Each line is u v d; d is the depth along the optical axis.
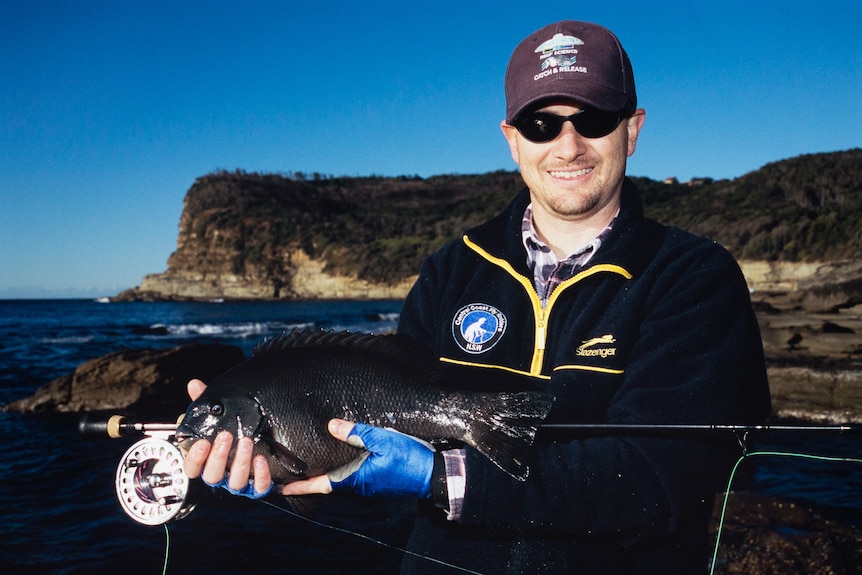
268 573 5.71
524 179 2.23
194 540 6.34
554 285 2.15
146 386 12.54
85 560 5.92
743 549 5.38
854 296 22.92
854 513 6.80
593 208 2.16
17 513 7.07
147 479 2.13
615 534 1.76
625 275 2.01
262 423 2.12
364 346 2.23
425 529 2.09
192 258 167.25
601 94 2.05
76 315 80.50
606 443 1.78
